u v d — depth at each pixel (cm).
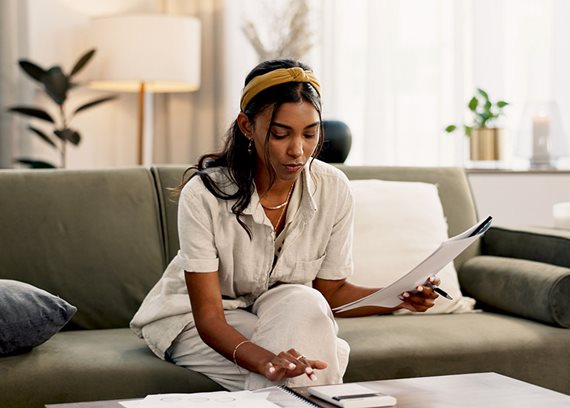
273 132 177
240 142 193
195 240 191
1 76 429
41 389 187
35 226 242
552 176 366
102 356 201
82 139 458
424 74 476
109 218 249
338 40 471
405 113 476
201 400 149
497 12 468
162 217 258
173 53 418
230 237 194
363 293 208
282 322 180
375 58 472
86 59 410
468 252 287
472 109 392
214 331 184
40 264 239
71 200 247
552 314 237
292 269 203
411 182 289
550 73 473
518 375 226
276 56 437
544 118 394
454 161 471
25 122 438
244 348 177
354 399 147
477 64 469
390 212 271
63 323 205
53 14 444
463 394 156
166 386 196
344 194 205
